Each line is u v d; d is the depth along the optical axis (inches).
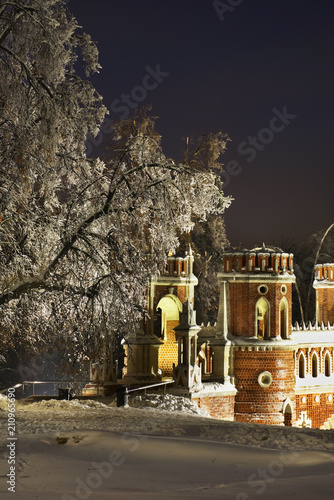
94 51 1104.8
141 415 1018.1
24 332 1244.5
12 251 1087.0
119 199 1122.7
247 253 1740.9
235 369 1712.6
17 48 1042.1
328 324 1943.9
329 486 537.3
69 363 1210.0
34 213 1103.6
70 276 1123.9
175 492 512.4
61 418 909.8
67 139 1100.5
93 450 669.3
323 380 1867.6
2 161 1048.8
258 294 1731.1
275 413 1707.7
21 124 1026.7
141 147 1125.7
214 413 1625.2
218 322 1728.6
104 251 1138.7
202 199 1124.5
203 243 2529.5
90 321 1110.4
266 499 487.8
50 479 550.9
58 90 1071.0
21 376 2256.4
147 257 1146.0
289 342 1736.0
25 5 1055.6
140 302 1152.8
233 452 681.0
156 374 1688.0
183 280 1755.7
